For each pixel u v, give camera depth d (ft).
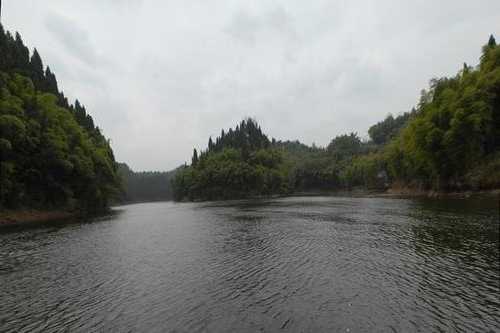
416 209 153.79
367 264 62.59
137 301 47.39
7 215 158.10
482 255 64.95
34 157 179.52
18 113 170.09
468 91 192.34
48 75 339.57
